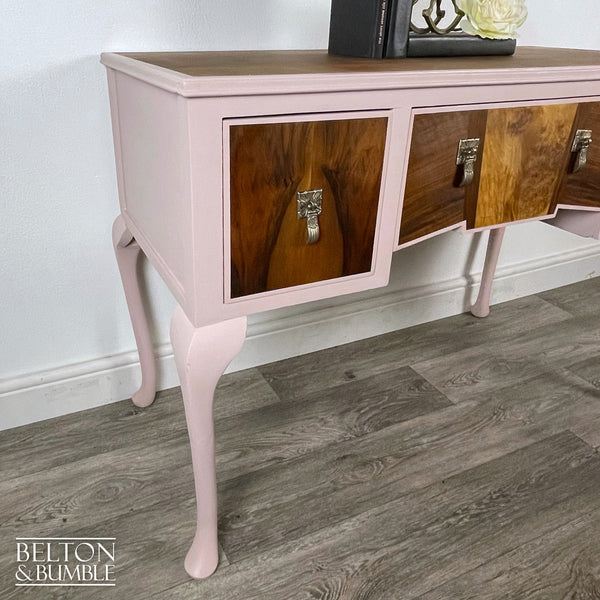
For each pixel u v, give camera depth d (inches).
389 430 50.6
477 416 52.8
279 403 53.5
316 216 30.3
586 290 77.2
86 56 39.9
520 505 43.4
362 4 36.6
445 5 51.8
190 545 39.2
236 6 43.1
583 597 36.8
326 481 44.9
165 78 26.0
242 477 45.0
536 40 59.0
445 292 67.1
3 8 36.4
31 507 41.5
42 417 49.3
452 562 38.8
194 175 26.2
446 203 35.4
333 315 60.4
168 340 53.1
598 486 45.5
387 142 30.8
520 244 71.4
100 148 43.0
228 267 29.0
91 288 47.3
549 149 37.8
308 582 37.1
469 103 33.0
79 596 35.6
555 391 56.7
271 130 27.2
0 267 42.9
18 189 41.3
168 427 49.7
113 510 41.6
